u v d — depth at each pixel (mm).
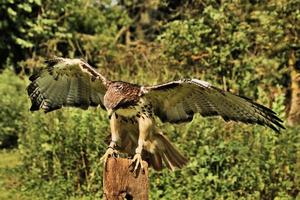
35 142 16734
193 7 21547
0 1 24828
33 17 25688
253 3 20156
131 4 27734
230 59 18891
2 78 22359
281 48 19375
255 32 19609
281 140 13969
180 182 14055
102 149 15273
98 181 15367
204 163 13930
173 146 9008
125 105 8562
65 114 16375
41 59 23016
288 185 13812
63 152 15992
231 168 13867
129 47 22266
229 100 8602
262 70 18938
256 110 8562
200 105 8805
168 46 19609
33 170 16531
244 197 13727
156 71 18203
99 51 23547
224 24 19469
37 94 9367
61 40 25375
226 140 14422
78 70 9141
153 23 27547
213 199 13758
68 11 26375
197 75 18125
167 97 8773
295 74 19484
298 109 19234
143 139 8633
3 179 16859
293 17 19203
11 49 25453
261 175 13766
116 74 18938
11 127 21172
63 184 15641
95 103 9359
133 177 8102
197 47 19484
